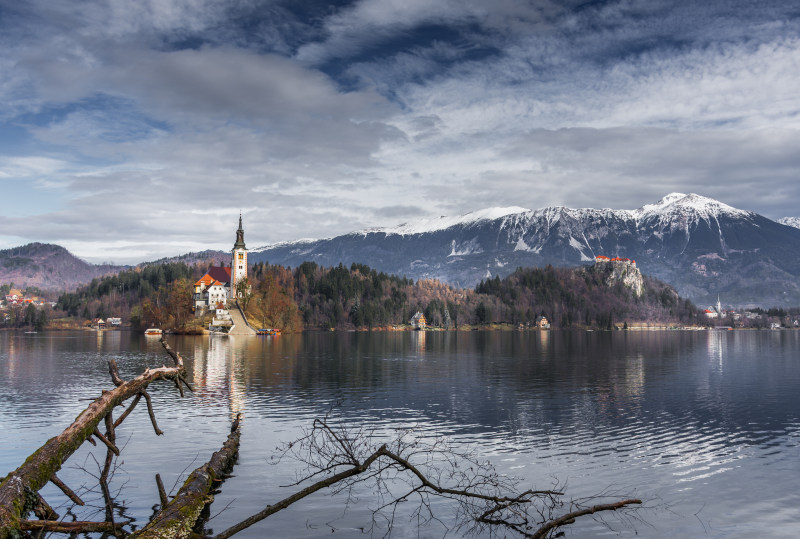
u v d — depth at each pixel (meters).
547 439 33.22
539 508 21.95
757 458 29.12
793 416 40.97
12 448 30.23
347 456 16.95
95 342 162.12
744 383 62.44
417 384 60.41
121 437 32.91
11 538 13.27
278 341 176.75
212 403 46.06
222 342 165.50
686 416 40.97
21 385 57.81
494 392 53.91
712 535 19.53
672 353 120.75
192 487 21.42
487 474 26.17
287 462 27.83
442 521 20.50
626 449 30.88
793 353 121.75
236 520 20.31
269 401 47.34
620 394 52.75
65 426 35.88
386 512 21.30
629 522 20.52
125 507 21.25
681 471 26.75
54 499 22.02
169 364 85.31
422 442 32.47
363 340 192.00
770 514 21.39
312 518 20.69
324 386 58.41
